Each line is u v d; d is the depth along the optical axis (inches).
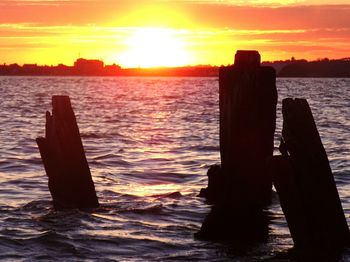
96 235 655.8
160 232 673.0
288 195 565.0
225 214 682.2
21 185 925.8
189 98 4168.3
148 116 2508.6
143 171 1065.5
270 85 721.6
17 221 708.0
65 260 583.2
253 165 724.0
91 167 1104.8
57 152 742.5
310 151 564.1
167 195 853.8
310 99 3922.2
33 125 2018.9
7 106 3127.5
